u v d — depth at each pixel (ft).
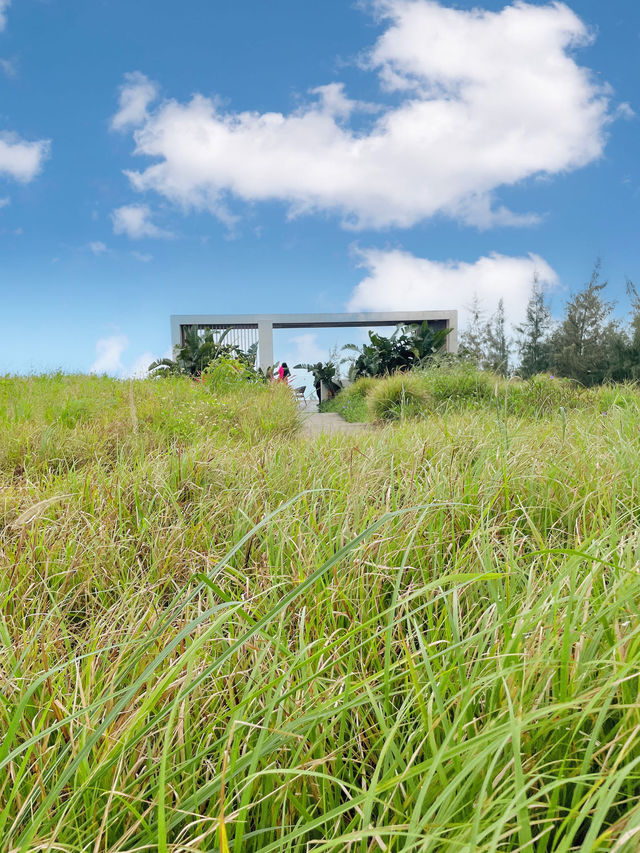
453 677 3.40
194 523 7.02
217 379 28.58
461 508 6.35
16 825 2.53
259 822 2.78
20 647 4.09
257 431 16.10
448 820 2.22
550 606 3.53
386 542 5.61
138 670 3.76
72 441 11.66
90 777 2.48
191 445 10.45
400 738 3.18
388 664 3.12
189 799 2.53
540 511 6.55
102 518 7.06
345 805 2.31
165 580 5.42
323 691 3.41
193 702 3.34
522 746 2.67
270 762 2.89
